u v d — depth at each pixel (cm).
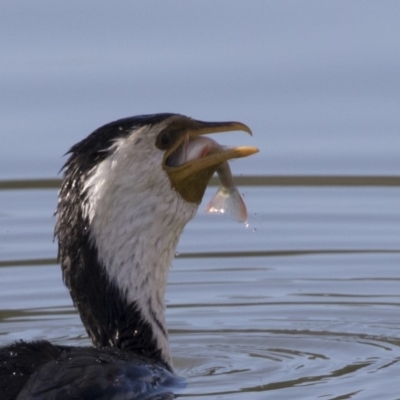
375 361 1341
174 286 1633
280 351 1395
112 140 1270
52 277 1653
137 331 1280
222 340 1441
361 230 1798
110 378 1153
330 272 1672
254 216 1850
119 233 1273
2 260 1712
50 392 1117
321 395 1208
